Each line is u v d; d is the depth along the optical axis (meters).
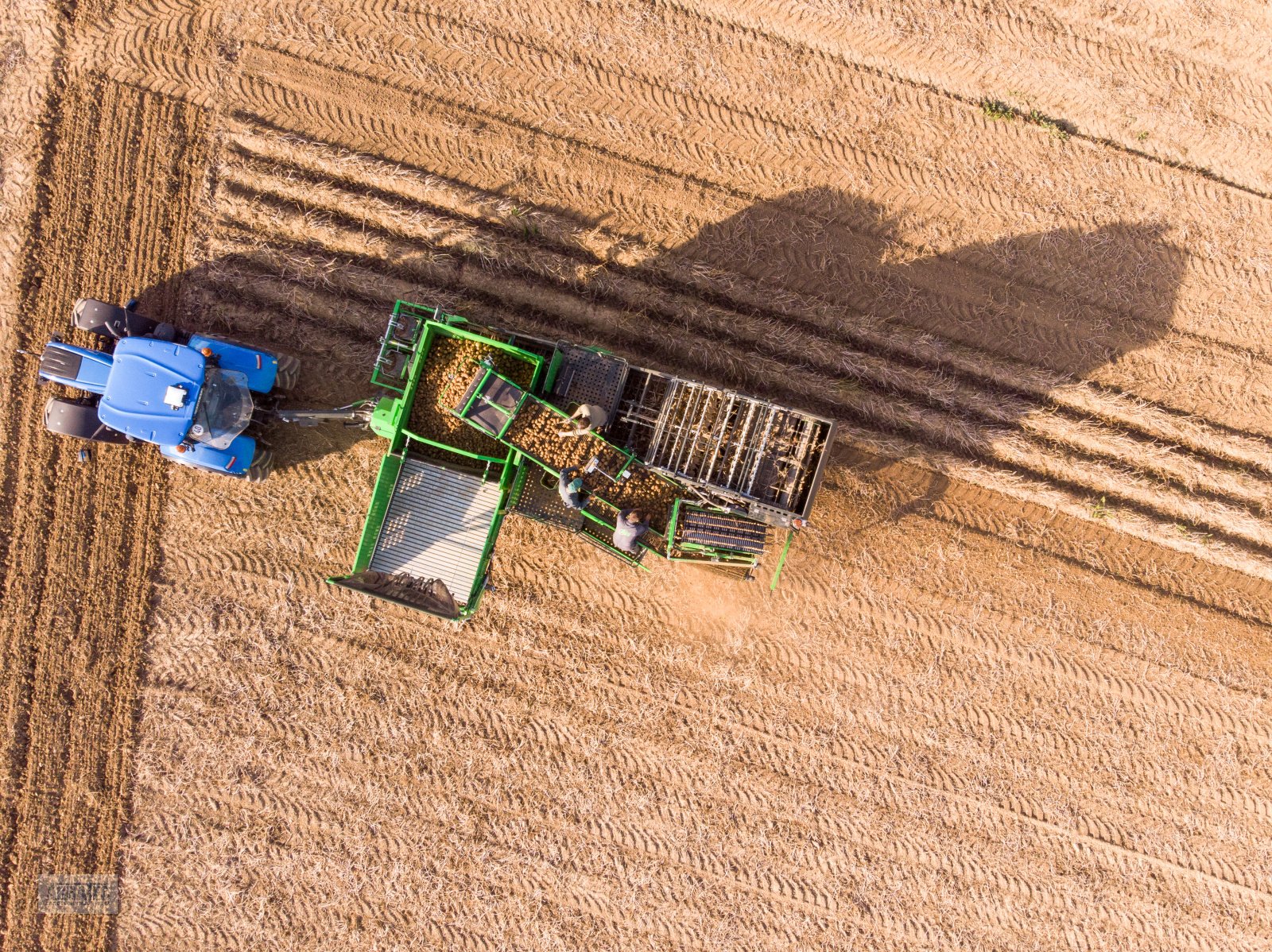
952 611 11.48
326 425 11.16
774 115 10.98
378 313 11.00
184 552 11.30
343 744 11.45
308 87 10.86
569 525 9.87
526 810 11.50
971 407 11.24
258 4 10.76
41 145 10.84
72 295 11.05
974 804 11.59
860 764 11.55
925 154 11.05
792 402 11.20
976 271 11.15
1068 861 11.60
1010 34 10.91
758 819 11.54
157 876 11.45
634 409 9.62
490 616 11.42
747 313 11.12
